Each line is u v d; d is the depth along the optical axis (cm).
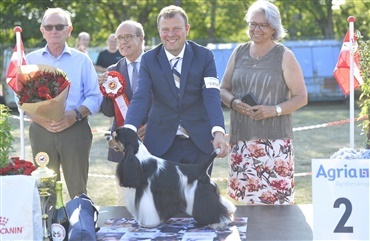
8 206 293
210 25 2852
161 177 313
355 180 299
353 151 322
